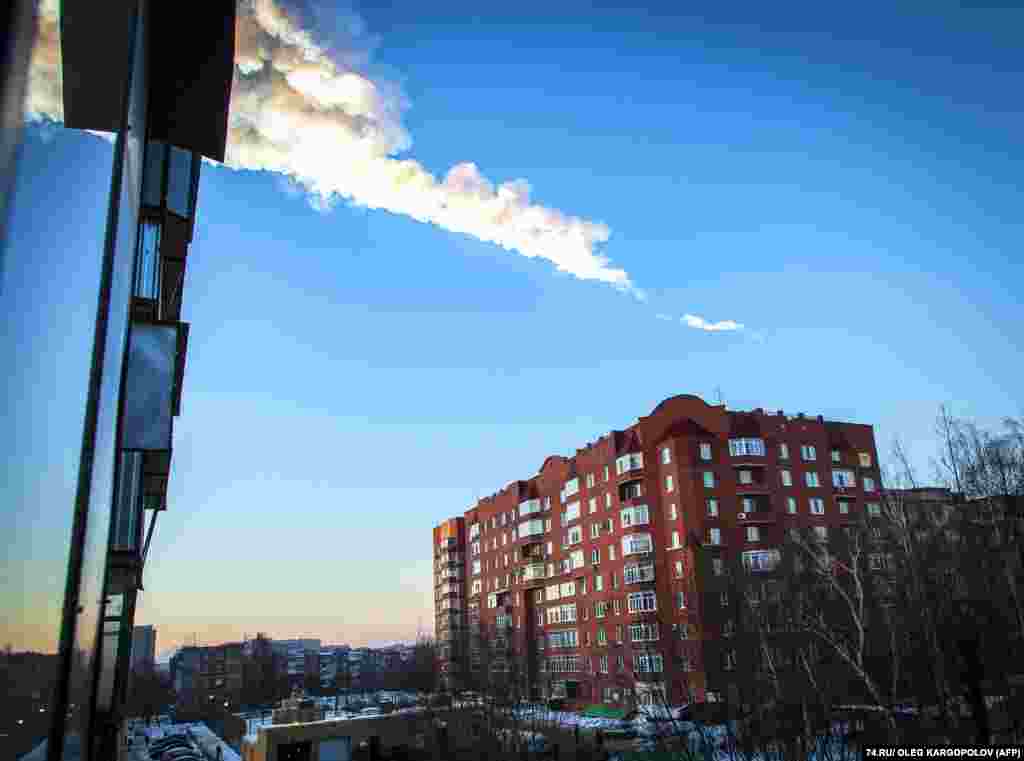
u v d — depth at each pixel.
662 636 59.09
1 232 1.19
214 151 6.15
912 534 27.25
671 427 64.75
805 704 15.41
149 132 5.80
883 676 23.98
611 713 58.03
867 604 27.05
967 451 30.88
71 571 1.90
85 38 1.95
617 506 66.31
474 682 62.69
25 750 1.39
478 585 92.31
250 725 67.06
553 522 77.38
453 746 42.56
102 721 6.14
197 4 4.84
